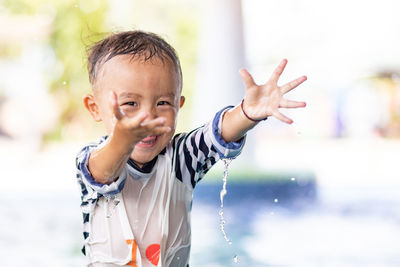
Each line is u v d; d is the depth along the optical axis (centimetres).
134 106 233
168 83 236
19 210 661
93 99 252
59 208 675
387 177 940
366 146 1365
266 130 1462
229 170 870
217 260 462
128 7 1395
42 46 1334
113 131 206
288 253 477
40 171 997
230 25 1039
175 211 250
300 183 773
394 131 1472
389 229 560
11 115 1312
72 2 1320
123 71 233
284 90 228
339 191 806
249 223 592
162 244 245
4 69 1320
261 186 763
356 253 472
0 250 485
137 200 244
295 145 1412
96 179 222
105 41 250
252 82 231
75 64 1324
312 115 1470
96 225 245
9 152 1237
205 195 743
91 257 248
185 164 248
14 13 1327
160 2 1406
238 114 236
